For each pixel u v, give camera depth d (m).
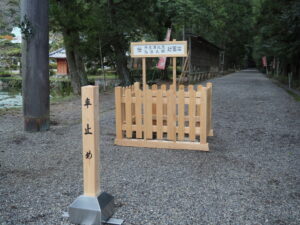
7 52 36.44
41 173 4.43
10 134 6.69
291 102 12.07
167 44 5.57
